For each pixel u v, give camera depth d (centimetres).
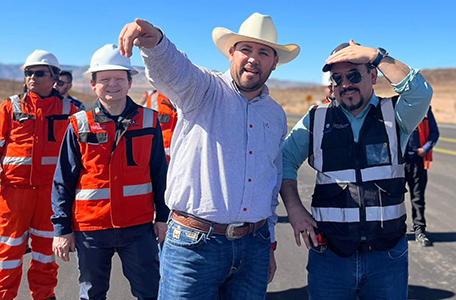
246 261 241
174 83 214
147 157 306
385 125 247
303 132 267
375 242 241
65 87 549
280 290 408
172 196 234
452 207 685
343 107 254
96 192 292
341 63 244
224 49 256
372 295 251
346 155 248
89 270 297
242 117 235
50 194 361
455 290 405
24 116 360
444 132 1919
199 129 230
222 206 226
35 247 360
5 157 357
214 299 238
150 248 304
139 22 192
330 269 252
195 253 228
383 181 243
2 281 344
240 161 232
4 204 352
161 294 240
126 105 306
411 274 441
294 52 260
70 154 293
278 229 590
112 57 295
